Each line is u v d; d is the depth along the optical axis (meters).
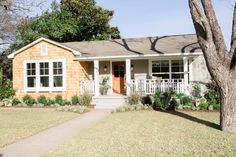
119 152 8.73
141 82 21.80
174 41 24.75
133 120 14.77
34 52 24.08
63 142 10.34
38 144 10.09
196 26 11.69
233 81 11.49
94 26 40.78
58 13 38.34
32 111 19.25
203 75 21.95
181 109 18.52
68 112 18.69
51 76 23.58
